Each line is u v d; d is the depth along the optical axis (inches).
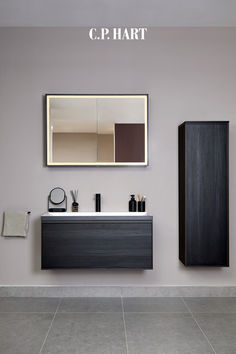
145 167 143.3
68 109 141.5
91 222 129.6
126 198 142.8
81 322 115.6
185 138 131.3
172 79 142.5
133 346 99.3
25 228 139.8
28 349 97.4
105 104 141.8
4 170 142.2
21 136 142.3
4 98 142.2
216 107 142.5
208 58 142.6
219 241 132.2
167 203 142.6
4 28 142.2
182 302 134.8
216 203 132.0
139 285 142.4
